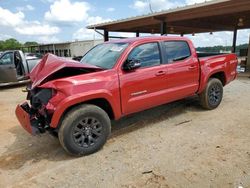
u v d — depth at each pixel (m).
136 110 4.09
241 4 9.03
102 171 3.09
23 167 3.29
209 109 5.39
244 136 3.93
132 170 3.07
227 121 4.66
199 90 5.09
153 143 3.83
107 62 3.97
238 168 2.99
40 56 10.91
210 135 4.03
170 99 4.55
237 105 5.74
